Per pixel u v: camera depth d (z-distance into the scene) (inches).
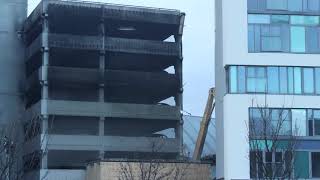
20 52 2837.1
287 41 1951.3
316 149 1908.2
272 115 1893.5
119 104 2687.0
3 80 2770.7
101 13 2689.5
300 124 1908.2
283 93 1920.5
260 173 1507.1
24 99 2805.1
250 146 1566.2
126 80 2716.5
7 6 2837.1
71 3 2647.6
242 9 1943.9
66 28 2787.9
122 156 2637.8
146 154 2630.4
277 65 1930.4
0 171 1365.7
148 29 2859.3
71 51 2677.2
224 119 1909.4
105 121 2743.6
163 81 2775.6
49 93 2731.3
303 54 1948.8
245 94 1899.6
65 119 2677.2
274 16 1956.2
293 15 1964.8
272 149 1405.0
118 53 2733.8
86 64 2817.4
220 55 1985.7
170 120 2758.4
